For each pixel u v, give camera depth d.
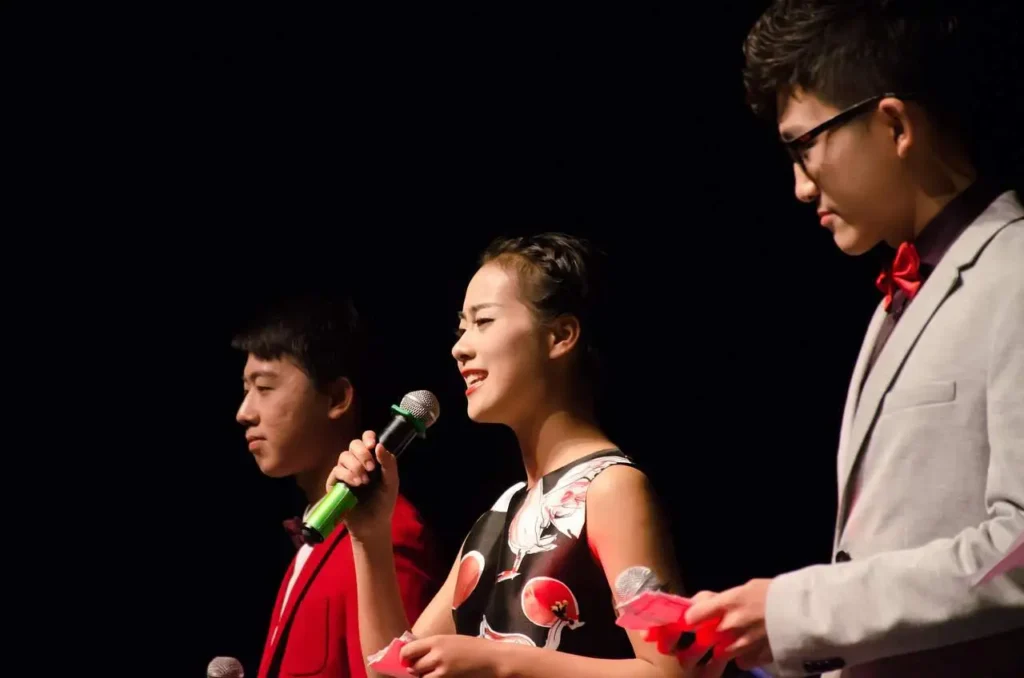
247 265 10.57
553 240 5.19
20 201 10.80
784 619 3.39
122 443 10.73
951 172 3.83
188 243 10.70
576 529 4.58
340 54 10.43
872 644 3.32
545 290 5.00
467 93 10.11
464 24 10.12
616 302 9.39
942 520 3.51
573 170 9.77
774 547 8.97
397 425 4.95
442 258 10.09
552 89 9.87
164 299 10.73
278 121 10.55
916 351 3.67
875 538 3.59
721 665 4.00
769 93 4.01
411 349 10.02
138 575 10.59
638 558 4.40
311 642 6.20
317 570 6.41
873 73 3.79
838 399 8.89
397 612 4.93
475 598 4.78
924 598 3.28
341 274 10.30
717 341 9.23
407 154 10.29
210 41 10.62
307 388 6.75
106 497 10.69
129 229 10.79
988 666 3.49
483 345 4.96
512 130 9.98
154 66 10.69
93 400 10.76
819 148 3.86
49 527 10.71
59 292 10.80
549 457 4.91
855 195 3.84
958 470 3.51
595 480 4.64
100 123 10.76
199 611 10.48
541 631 4.49
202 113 10.66
